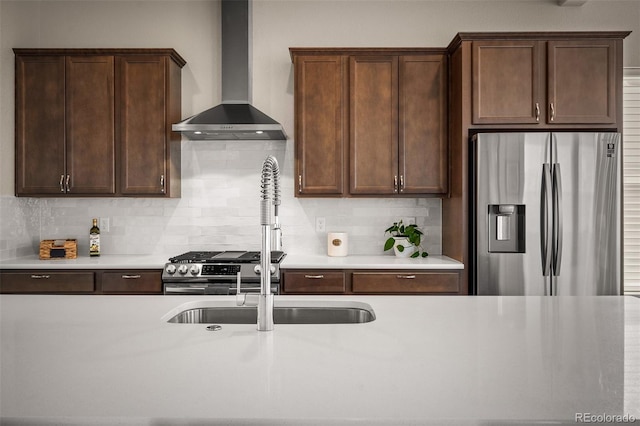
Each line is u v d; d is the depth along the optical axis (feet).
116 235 14.05
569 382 3.55
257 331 4.99
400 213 14.02
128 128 12.73
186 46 14.01
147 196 12.80
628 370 3.82
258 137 13.44
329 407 3.11
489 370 3.80
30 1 13.65
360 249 14.02
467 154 11.80
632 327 5.19
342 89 12.76
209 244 14.02
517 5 13.80
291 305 6.83
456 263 11.86
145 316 5.69
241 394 3.31
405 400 3.22
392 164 12.74
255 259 11.85
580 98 11.77
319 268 11.80
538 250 11.28
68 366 3.89
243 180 13.99
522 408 3.11
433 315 5.77
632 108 13.67
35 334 4.88
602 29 13.74
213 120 12.44
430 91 12.73
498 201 11.28
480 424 2.96
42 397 3.27
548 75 11.74
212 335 4.83
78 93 12.69
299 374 3.69
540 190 11.25
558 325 5.27
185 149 14.01
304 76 12.75
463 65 11.75
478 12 13.83
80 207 14.02
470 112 11.82
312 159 12.76
